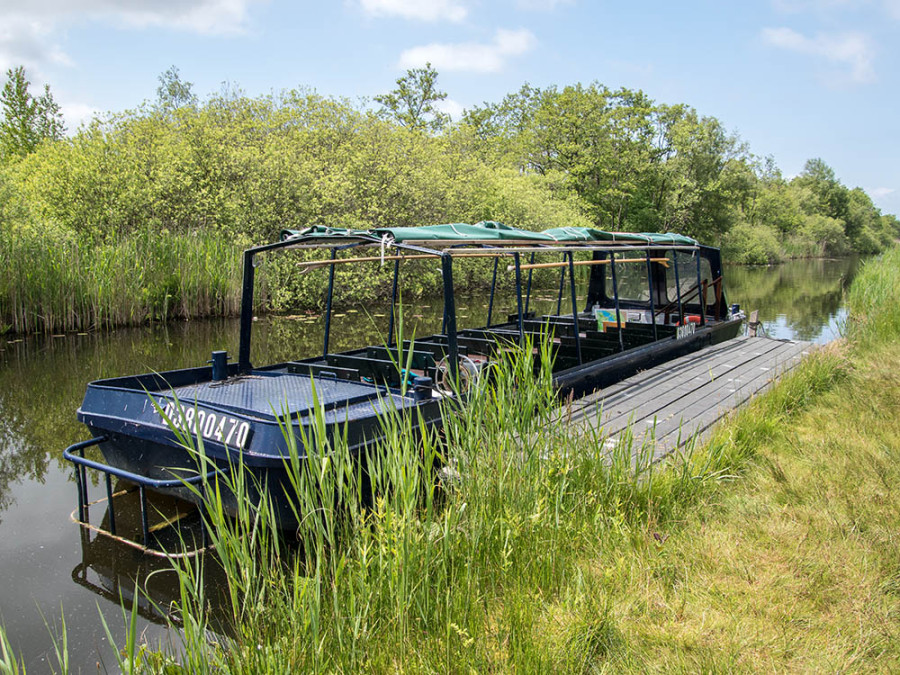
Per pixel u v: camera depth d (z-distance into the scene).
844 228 76.56
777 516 3.64
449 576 2.94
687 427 5.45
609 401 6.39
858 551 3.18
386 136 17.72
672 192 38.81
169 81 31.42
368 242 5.12
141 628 3.25
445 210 18.66
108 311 12.03
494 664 2.48
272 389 4.86
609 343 7.78
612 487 3.77
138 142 15.38
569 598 2.81
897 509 3.61
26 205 12.97
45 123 27.16
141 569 3.80
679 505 3.81
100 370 8.64
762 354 9.20
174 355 9.68
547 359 3.91
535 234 6.43
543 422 3.84
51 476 5.19
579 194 35.97
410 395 4.70
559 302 8.80
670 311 10.02
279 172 15.38
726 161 40.19
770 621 2.72
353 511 2.96
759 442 4.90
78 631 3.21
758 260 47.81
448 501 3.47
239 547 2.55
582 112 36.34
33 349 10.03
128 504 4.68
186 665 2.41
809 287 26.42
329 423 3.88
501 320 14.47
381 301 17.16
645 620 2.75
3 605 3.43
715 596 2.92
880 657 2.46
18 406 6.99
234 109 17.70
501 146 37.34
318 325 12.97
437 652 2.50
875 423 5.30
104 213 14.32
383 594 2.78
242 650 2.47
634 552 3.29
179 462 4.15
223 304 13.93
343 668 2.44
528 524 3.24
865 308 12.96
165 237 13.62
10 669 2.10
